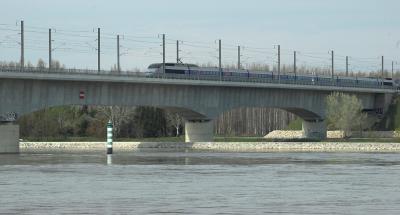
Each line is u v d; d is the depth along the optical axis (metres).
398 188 92.62
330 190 90.19
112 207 73.06
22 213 68.56
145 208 72.19
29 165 143.88
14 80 195.88
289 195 84.12
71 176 113.31
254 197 82.00
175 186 95.69
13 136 197.00
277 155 193.25
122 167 137.00
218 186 95.69
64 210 70.75
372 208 72.12
